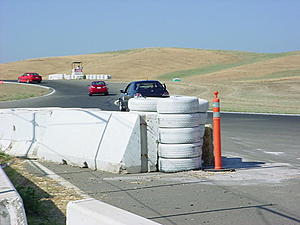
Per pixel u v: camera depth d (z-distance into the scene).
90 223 4.31
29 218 6.20
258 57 135.00
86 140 10.66
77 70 93.00
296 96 41.56
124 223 3.92
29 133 12.62
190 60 134.50
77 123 11.14
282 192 7.82
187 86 53.41
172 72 113.06
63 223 5.98
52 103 36.56
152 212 6.60
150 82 23.31
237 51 156.25
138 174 9.59
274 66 91.31
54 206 6.87
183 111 9.74
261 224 6.01
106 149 10.00
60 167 10.64
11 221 5.05
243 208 6.79
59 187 8.28
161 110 9.74
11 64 162.00
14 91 53.94
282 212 6.56
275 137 16.22
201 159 10.68
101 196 7.58
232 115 26.27
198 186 8.34
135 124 9.66
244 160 11.55
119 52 186.75
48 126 12.04
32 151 12.28
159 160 9.86
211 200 7.28
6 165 10.93
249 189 8.06
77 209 4.52
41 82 75.06
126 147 9.59
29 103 37.56
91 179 9.05
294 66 89.00
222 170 9.80
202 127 10.26
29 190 6.97
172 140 9.73
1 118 13.66
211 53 146.12
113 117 10.27
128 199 7.38
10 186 5.73
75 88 58.72
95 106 32.41
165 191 7.94
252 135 16.94
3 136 13.48
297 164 10.84
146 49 163.50
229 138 16.22
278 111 28.73
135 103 10.48
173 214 6.48
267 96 42.47
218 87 51.19
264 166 10.59
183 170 9.85
